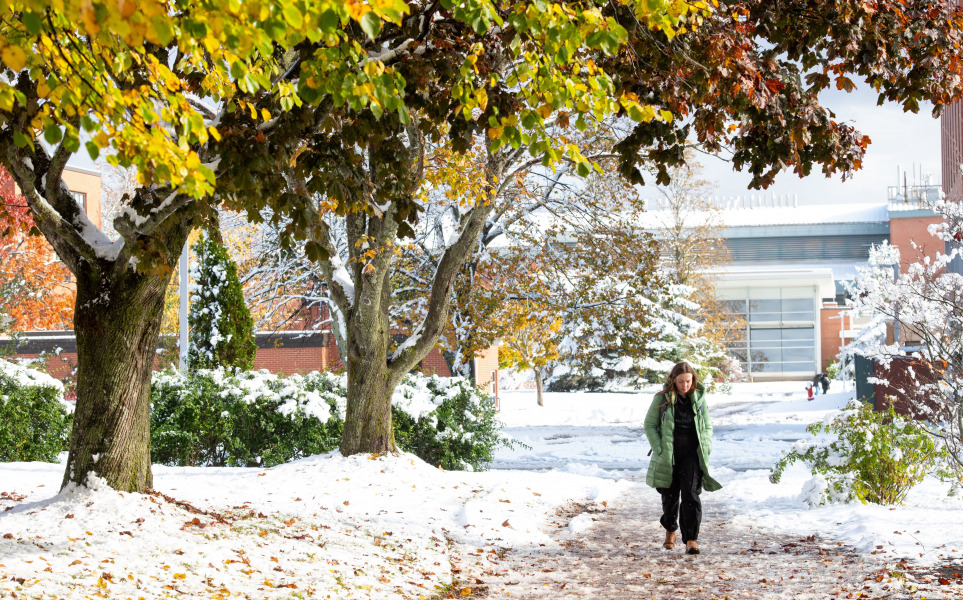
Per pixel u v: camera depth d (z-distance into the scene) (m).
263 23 3.27
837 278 76.25
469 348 20.86
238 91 5.93
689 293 48.03
